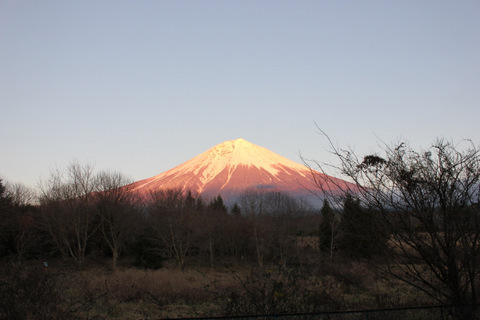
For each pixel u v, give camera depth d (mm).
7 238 39594
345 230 8938
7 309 8500
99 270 35094
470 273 7559
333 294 10539
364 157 8531
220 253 50219
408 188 8094
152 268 36656
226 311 8469
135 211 51938
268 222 48125
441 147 8133
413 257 8281
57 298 9688
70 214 43406
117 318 12781
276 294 8383
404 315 8008
